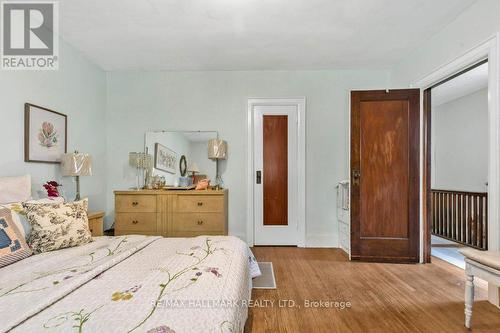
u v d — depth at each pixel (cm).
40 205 177
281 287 233
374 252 302
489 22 207
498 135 199
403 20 248
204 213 320
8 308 88
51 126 261
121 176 371
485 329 171
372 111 305
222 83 371
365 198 305
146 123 372
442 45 263
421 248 299
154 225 322
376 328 172
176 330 79
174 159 369
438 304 203
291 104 369
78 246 177
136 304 92
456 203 396
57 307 90
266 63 346
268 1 219
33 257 153
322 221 366
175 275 118
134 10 231
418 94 298
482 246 354
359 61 340
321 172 367
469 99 488
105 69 364
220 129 371
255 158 373
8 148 216
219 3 221
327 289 229
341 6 226
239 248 169
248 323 178
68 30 263
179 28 261
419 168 298
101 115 360
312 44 295
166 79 372
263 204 373
